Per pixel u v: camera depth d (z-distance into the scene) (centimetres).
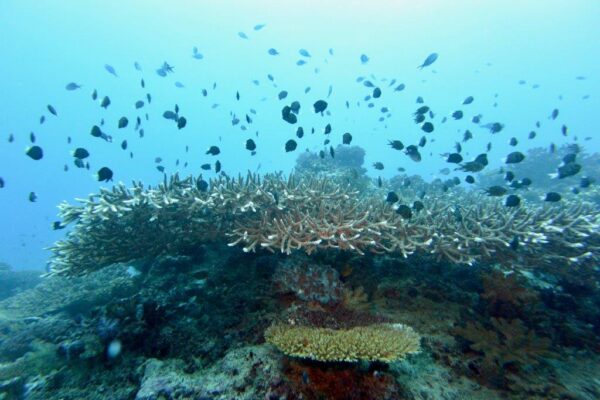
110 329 94
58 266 141
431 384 74
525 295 99
